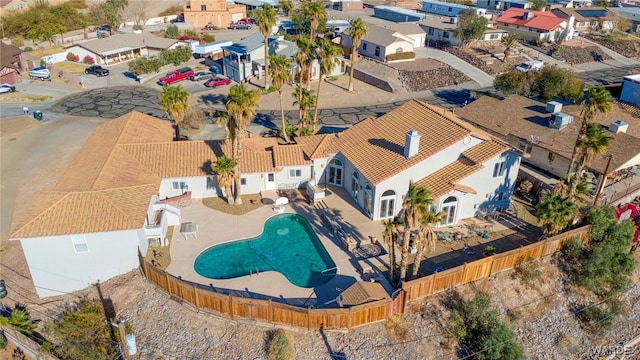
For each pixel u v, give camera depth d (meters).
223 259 37.81
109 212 35.47
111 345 30.67
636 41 107.19
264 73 81.56
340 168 47.78
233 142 42.84
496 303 34.88
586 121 41.03
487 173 41.81
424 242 31.53
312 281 35.41
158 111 69.00
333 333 31.11
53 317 33.72
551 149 49.91
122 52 93.38
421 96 77.25
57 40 106.31
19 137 59.81
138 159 45.12
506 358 30.95
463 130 42.50
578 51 99.19
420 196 29.81
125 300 34.12
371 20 117.44
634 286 39.75
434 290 33.53
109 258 35.47
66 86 79.31
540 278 36.88
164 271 34.41
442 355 31.45
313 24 77.31
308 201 46.00
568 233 37.91
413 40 96.88
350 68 79.50
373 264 36.84
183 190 45.56
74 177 41.38
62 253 34.41
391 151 43.84
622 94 67.56
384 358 30.56
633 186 48.38
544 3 120.19
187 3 132.50
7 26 105.12
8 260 39.28
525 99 60.53
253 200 46.09
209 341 30.80
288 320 30.89
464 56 91.81
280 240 40.50
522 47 99.69
